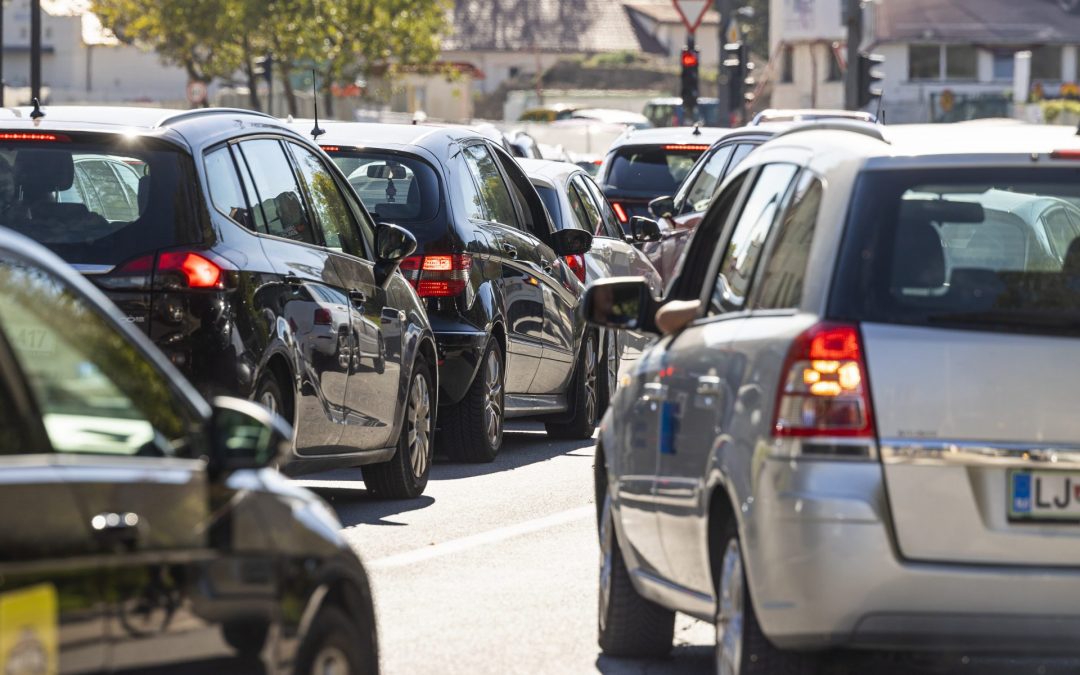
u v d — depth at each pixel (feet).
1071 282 58.95
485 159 149.28
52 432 41.24
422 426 121.08
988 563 56.95
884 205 59.82
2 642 36.78
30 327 42.32
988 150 61.21
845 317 58.23
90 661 39.29
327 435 104.22
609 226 196.34
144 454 44.04
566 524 109.70
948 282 58.70
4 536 37.58
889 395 57.26
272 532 46.01
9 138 95.50
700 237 76.07
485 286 138.00
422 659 75.41
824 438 57.21
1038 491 57.21
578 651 77.66
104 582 39.83
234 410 45.55
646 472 71.15
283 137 107.65
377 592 88.99
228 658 43.52
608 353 167.63
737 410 61.00
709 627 84.23
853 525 56.49
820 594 56.59
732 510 61.67
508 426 172.65
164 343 92.89
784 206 65.36
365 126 142.20
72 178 95.14
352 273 109.91
